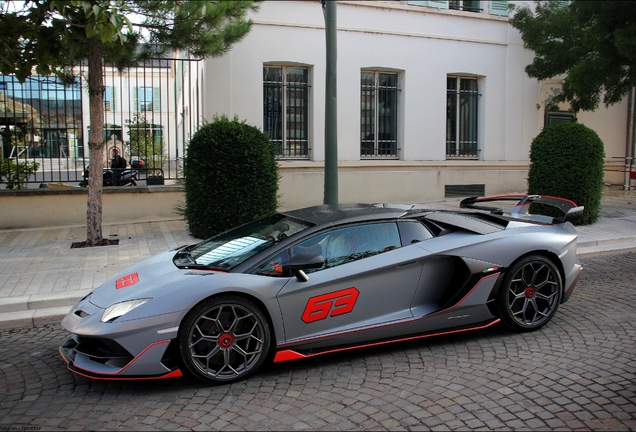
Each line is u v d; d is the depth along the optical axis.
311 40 12.55
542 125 15.17
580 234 9.77
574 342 4.86
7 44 6.39
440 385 4.05
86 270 7.66
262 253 4.52
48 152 13.33
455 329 4.88
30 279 7.23
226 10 9.17
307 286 4.39
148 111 21.12
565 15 12.69
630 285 6.83
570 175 10.50
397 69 13.44
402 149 13.70
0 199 10.74
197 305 4.11
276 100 12.66
